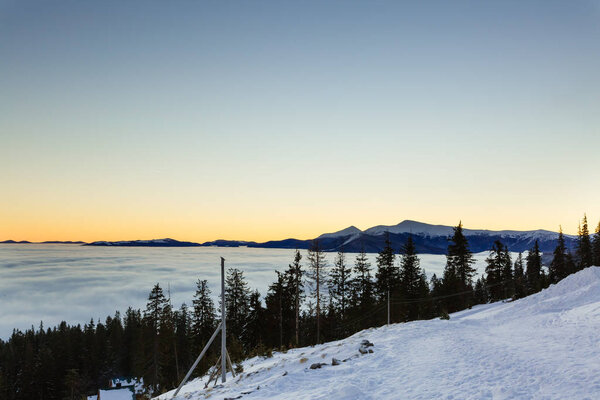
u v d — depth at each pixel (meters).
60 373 78.81
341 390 11.15
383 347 17.94
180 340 73.38
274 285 55.56
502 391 9.45
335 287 58.97
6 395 79.56
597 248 74.56
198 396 17.08
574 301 28.56
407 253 62.00
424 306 57.19
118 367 88.81
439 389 10.45
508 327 22.58
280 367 17.92
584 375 9.99
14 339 108.12
